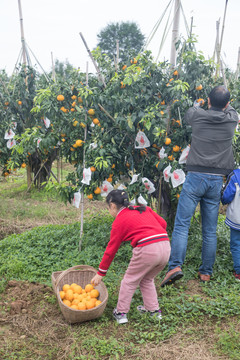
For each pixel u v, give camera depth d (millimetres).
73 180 4828
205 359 2502
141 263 2824
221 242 4668
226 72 5094
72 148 4836
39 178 8336
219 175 3611
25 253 4332
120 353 2594
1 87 7387
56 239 4824
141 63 4332
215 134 3508
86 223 5391
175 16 4453
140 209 2945
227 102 3531
